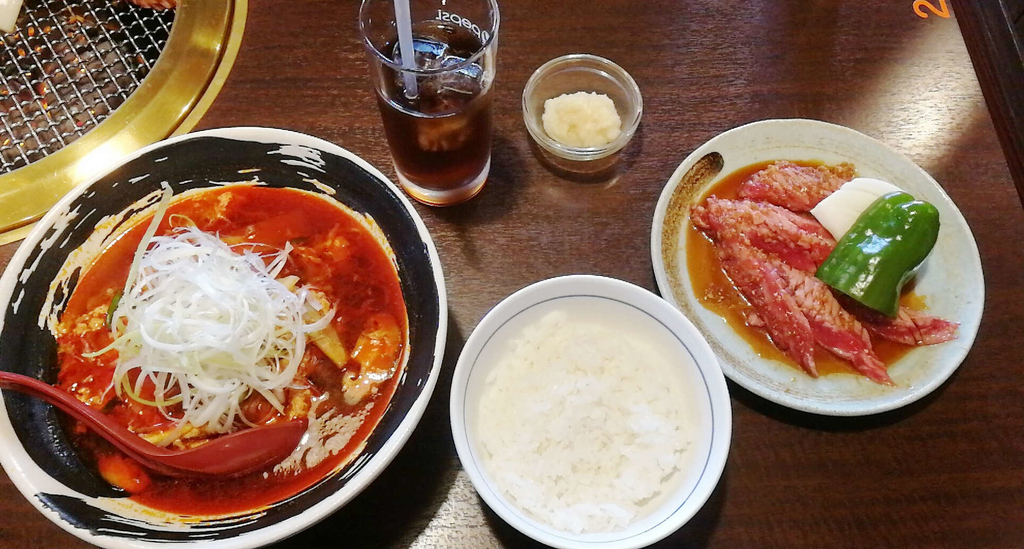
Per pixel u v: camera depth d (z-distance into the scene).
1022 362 0.38
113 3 0.50
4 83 0.47
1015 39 0.61
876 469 0.35
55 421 0.32
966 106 0.45
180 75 0.44
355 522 0.33
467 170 0.40
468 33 0.39
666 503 0.32
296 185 0.38
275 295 0.35
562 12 0.47
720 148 0.42
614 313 0.36
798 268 0.41
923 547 0.34
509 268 0.40
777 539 0.34
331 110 0.44
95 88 0.47
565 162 0.44
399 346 0.35
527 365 0.36
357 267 0.37
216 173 0.38
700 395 0.34
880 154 0.42
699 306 0.40
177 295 0.34
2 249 0.39
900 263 0.38
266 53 0.45
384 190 0.36
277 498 0.31
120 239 0.37
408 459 0.35
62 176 0.41
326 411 0.34
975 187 0.43
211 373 0.34
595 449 0.34
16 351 0.33
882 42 0.47
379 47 0.38
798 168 0.43
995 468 0.35
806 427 0.36
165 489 0.32
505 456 0.34
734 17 0.48
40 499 0.29
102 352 0.34
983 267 0.41
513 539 0.33
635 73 0.46
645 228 0.42
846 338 0.38
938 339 0.38
